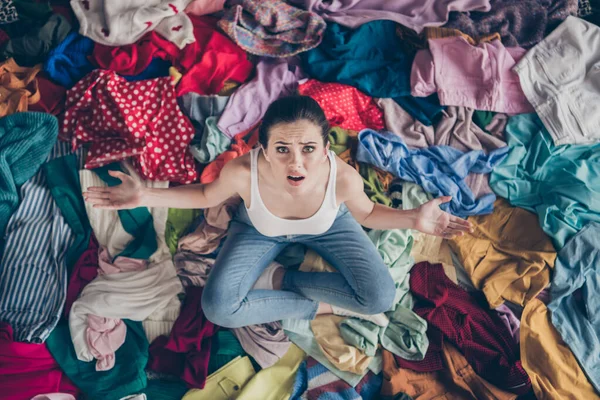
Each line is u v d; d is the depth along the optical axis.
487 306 2.13
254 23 2.37
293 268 2.10
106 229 2.10
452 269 2.19
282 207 1.81
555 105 2.31
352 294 1.91
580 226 2.19
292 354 2.03
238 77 2.33
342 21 2.40
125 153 2.11
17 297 1.97
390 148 2.22
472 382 1.98
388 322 2.05
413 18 2.44
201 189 1.85
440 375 2.02
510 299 2.11
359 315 2.03
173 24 2.29
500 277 2.13
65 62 2.28
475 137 2.33
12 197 2.05
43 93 2.24
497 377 1.98
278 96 2.30
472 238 2.21
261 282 2.01
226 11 2.40
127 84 2.21
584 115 2.31
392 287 1.90
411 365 2.00
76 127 2.17
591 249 2.15
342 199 1.81
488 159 2.27
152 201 1.80
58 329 1.96
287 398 1.94
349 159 2.23
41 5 2.35
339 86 2.30
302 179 1.64
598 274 2.14
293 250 2.09
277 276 2.02
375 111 2.34
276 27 2.35
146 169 2.14
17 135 2.08
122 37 2.25
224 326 1.90
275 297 1.93
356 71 2.35
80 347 1.92
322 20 2.36
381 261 1.91
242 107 2.25
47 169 2.12
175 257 2.09
